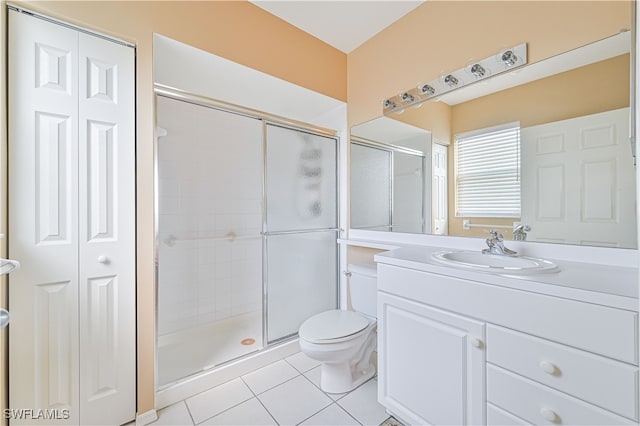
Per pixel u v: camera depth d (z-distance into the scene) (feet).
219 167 7.70
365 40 7.14
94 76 4.16
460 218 5.32
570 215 4.02
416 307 3.97
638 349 2.31
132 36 4.42
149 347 4.57
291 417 4.60
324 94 7.15
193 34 5.01
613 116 3.69
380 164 6.87
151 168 4.61
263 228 7.25
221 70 5.83
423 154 5.90
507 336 3.07
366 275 6.17
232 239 8.05
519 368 2.99
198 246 7.51
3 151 3.54
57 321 3.90
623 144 3.61
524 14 4.44
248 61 5.73
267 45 6.04
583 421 2.58
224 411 4.76
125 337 4.39
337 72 7.48
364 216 7.38
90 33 4.13
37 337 3.77
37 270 3.76
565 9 4.05
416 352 3.97
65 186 3.96
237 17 5.59
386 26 6.62
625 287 2.64
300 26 6.58
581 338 2.60
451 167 5.43
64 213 3.95
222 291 7.98
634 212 3.52
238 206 8.00
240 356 6.26
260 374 5.96
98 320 4.18
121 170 4.36
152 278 4.61
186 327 7.37
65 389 3.95
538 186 4.33
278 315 7.44
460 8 5.25
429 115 5.77
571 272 3.30
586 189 3.90
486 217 4.95
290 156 7.72
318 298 8.20
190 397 5.15
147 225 4.57
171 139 6.84
